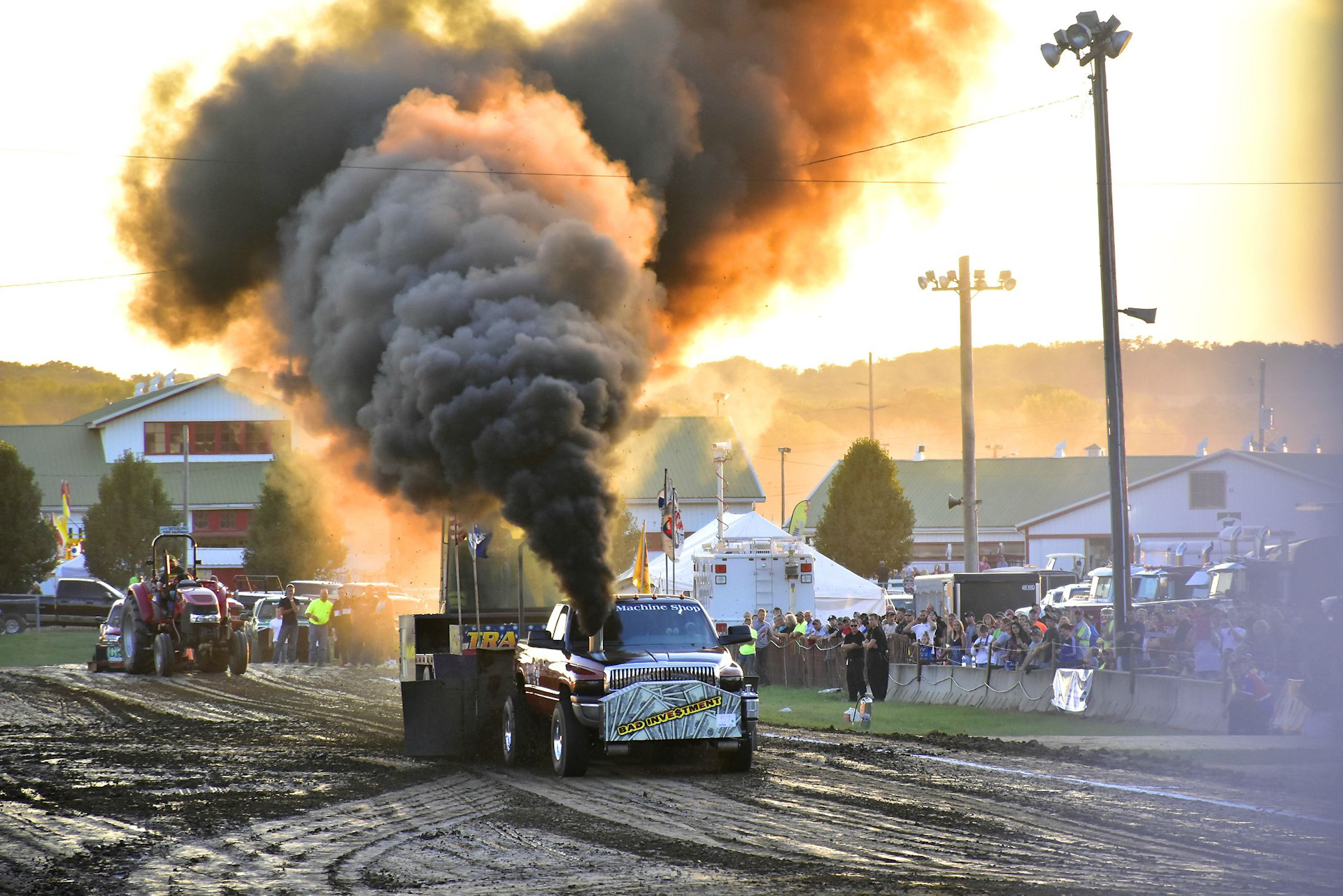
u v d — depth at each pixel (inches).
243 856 1445.6
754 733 2102.6
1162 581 4884.4
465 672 2345.0
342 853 1454.2
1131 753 2260.1
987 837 1517.0
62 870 1379.2
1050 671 3191.4
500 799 1817.2
